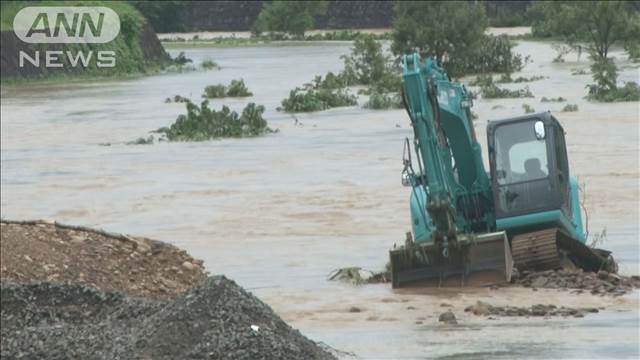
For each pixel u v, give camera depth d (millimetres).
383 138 135875
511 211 65375
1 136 156375
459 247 63062
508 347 50406
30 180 115812
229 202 97875
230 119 145750
